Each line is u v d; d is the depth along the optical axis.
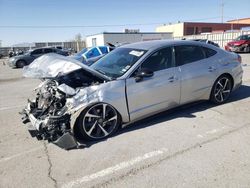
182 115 4.61
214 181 2.62
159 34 36.91
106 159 3.16
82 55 11.80
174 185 2.58
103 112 3.66
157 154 3.23
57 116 3.39
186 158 3.09
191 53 4.62
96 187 2.62
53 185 2.68
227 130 3.88
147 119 4.39
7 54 39.84
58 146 3.45
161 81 4.09
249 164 2.91
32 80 11.27
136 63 3.96
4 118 5.09
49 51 20.22
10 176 2.88
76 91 3.51
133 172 2.85
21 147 3.62
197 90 4.64
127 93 3.79
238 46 20.23
